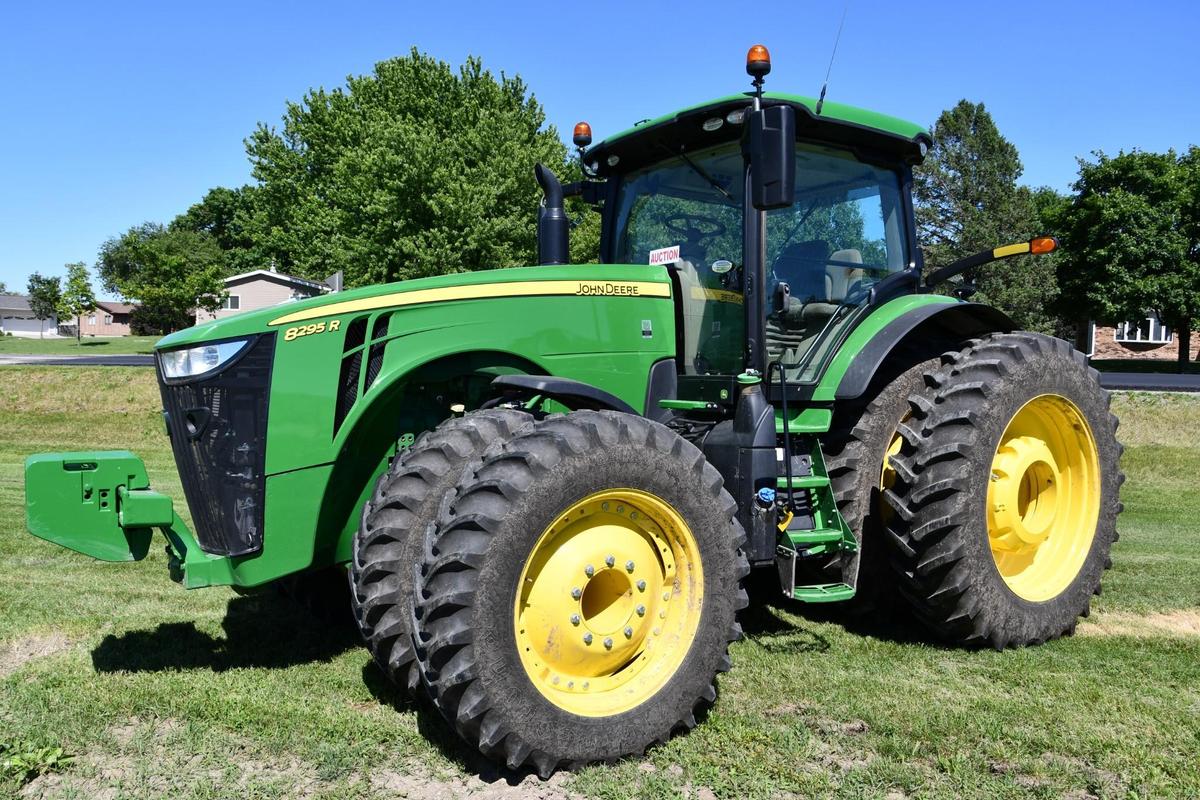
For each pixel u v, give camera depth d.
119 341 45.56
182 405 3.53
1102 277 31.67
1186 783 2.84
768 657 4.04
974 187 34.75
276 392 3.48
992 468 4.24
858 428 4.42
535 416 3.70
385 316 3.67
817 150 4.41
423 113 30.20
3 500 8.07
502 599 2.85
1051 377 4.37
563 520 3.06
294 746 3.06
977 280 33.00
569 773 2.96
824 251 4.40
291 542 3.52
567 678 3.09
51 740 3.06
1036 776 2.89
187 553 3.48
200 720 3.26
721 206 4.27
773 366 3.94
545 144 27.91
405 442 3.85
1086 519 4.59
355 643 4.23
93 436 14.16
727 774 2.91
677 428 4.11
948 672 3.86
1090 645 4.30
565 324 3.95
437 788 2.84
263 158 39.72
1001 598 4.14
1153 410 12.88
